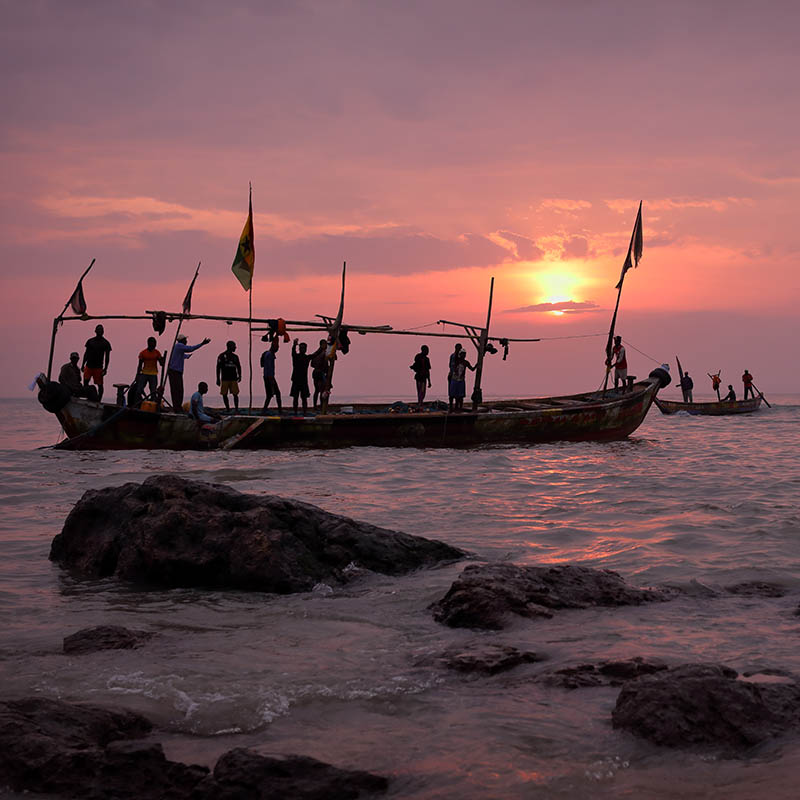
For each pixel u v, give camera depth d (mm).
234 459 19812
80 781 3812
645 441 27797
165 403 24938
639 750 4086
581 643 5906
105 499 9141
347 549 8414
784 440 29391
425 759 4016
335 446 22828
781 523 10883
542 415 24812
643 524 11031
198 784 3746
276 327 24250
